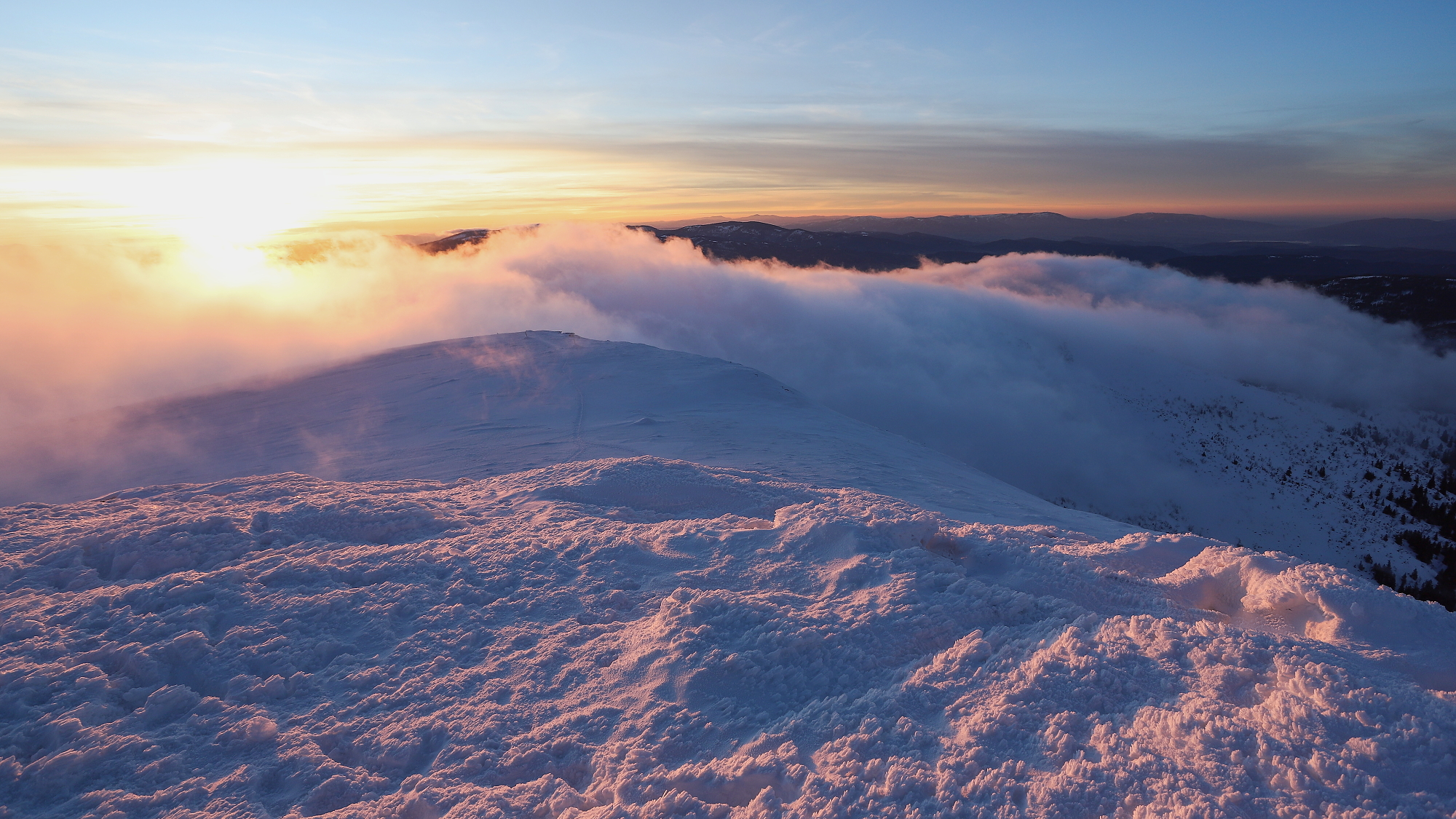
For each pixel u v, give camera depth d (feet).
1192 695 11.88
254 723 13.12
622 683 14.28
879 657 14.39
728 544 21.16
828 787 10.82
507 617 17.38
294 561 19.97
